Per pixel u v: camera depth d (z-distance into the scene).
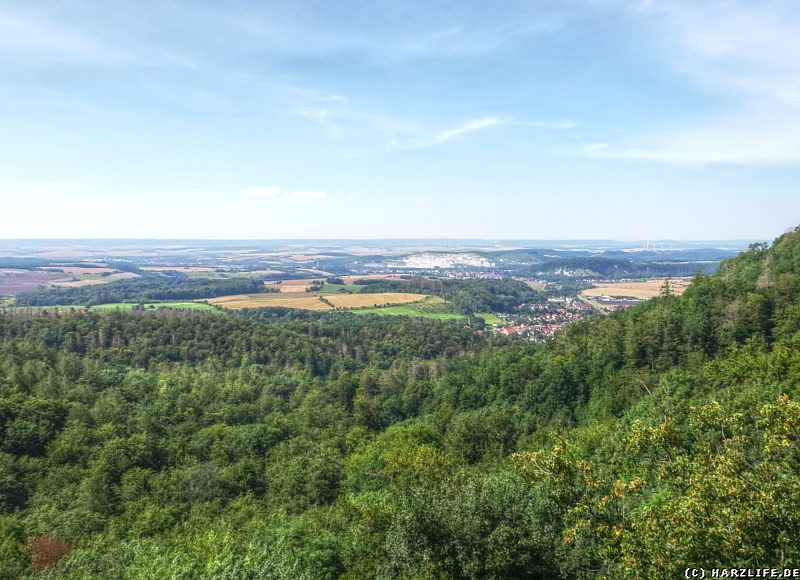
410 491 23.55
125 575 30.78
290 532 32.72
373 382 90.44
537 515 20.34
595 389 69.38
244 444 61.31
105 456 51.62
